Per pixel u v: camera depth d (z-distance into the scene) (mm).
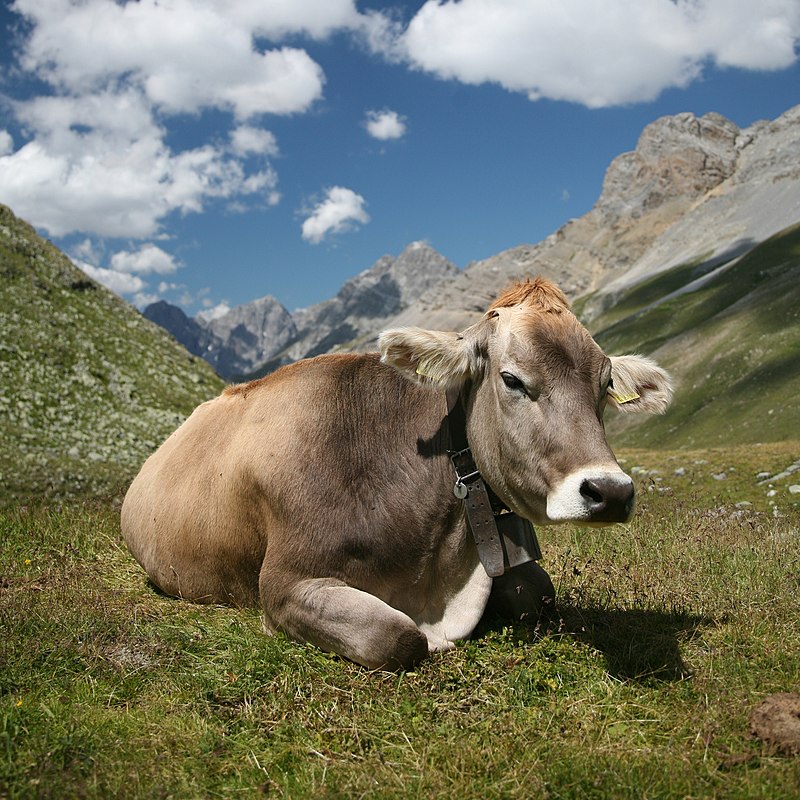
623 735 1624
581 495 1717
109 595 2441
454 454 2053
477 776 1489
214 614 2301
